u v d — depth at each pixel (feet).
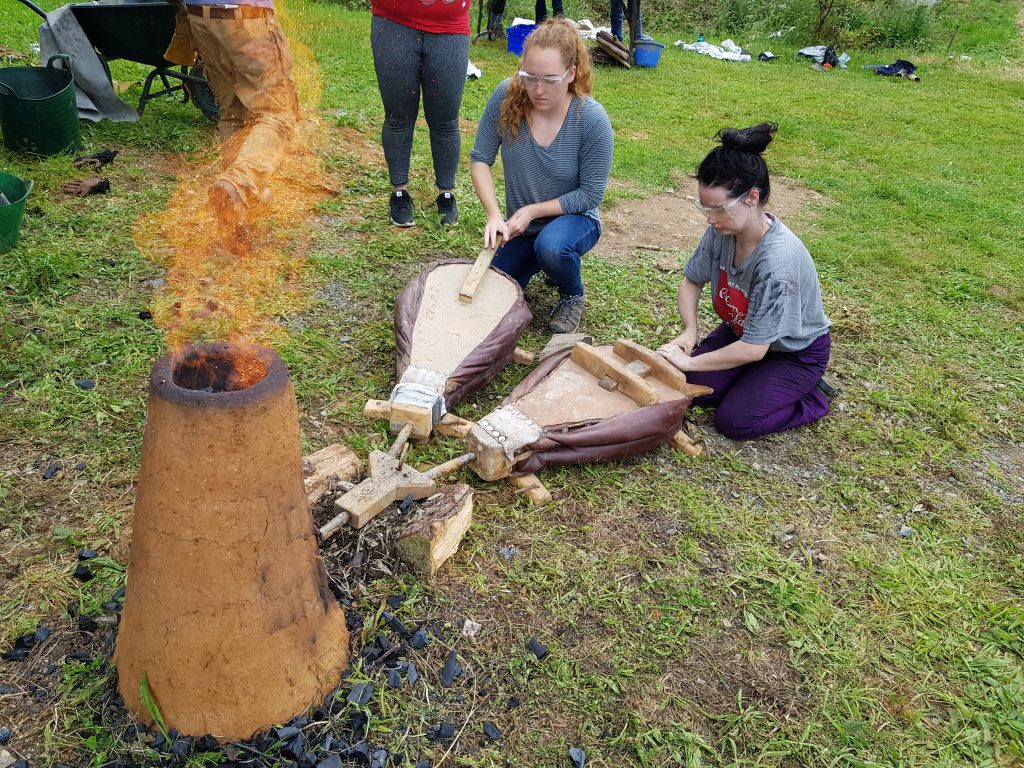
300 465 6.27
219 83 15.89
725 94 32.07
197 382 6.22
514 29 33.83
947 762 7.29
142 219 15.16
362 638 7.67
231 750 6.49
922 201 21.67
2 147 17.15
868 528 10.07
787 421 11.48
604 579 8.89
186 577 5.89
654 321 14.11
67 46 18.26
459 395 10.76
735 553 9.45
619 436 10.12
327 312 13.12
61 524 8.68
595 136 12.26
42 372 10.83
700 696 7.73
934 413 12.39
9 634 7.47
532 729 7.25
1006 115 32.60
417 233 16.20
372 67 27.91
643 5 49.11
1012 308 16.05
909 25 46.70
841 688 7.94
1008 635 8.63
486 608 8.32
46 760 6.51
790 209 20.59
